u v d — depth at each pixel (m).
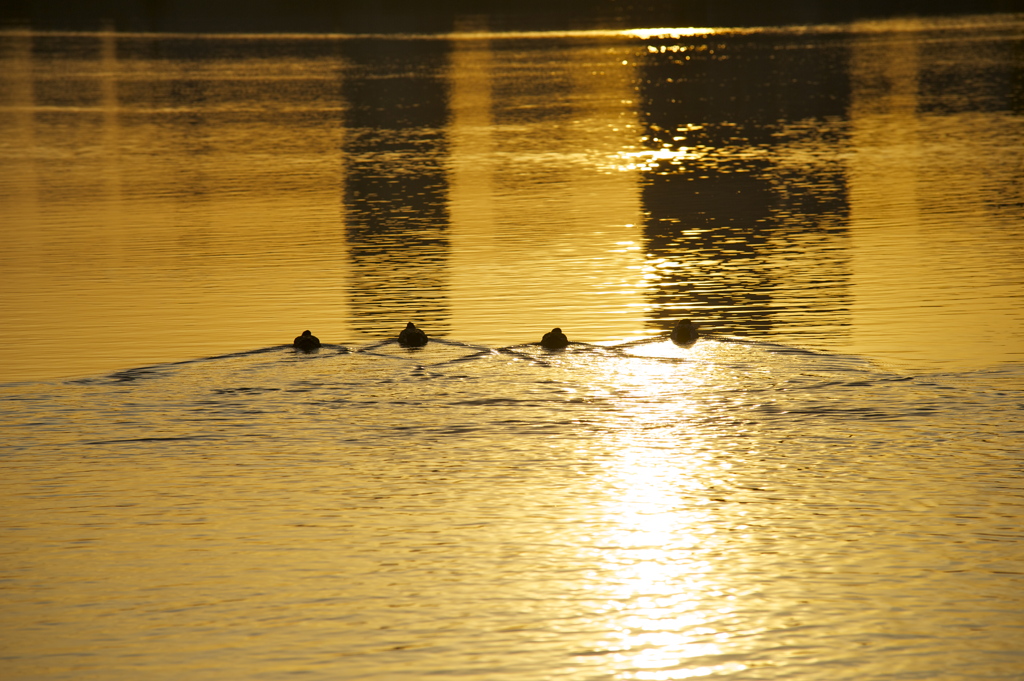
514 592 18.72
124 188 66.38
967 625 17.52
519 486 23.16
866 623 17.64
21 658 16.94
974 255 45.00
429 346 33.88
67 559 20.05
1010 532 20.58
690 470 23.89
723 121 96.56
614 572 19.34
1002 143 78.50
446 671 16.53
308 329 35.94
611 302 38.81
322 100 117.12
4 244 50.50
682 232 51.38
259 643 17.27
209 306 39.06
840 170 68.94
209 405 28.62
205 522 21.50
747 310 37.44
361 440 25.95
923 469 23.66
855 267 43.41
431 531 21.00
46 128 96.81
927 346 32.78
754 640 17.27
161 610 18.23
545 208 58.41
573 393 29.31
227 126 97.62
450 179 68.62
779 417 27.14
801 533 20.72
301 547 20.41
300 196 63.12
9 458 25.03
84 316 37.84
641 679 16.36
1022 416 26.73
